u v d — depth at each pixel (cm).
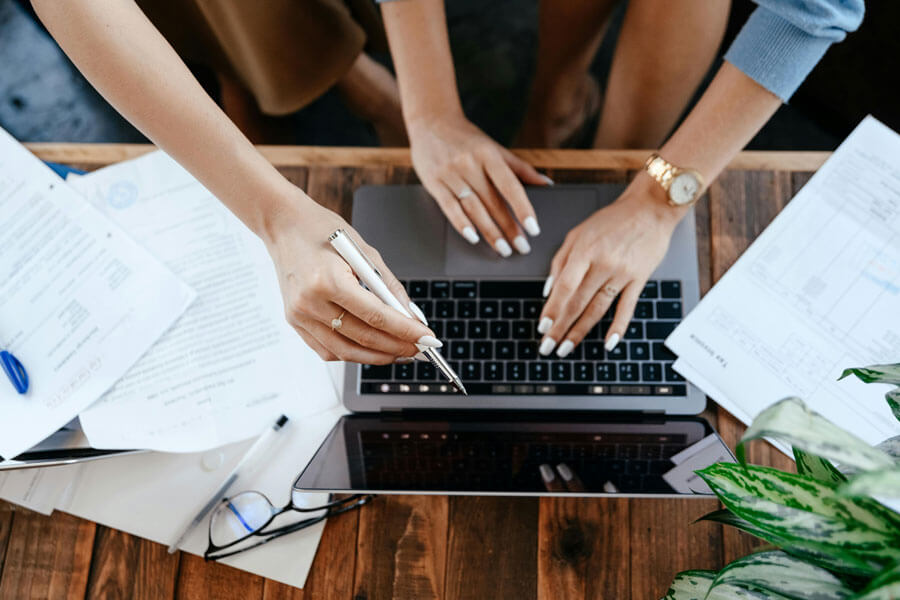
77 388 67
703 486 52
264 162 52
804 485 33
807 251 65
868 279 64
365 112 128
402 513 64
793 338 63
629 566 62
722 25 82
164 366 68
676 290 67
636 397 64
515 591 62
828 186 66
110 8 48
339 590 63
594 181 74
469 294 68
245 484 66
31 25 138
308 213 52
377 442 61
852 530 31
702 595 44
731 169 72
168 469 67
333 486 54
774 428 26
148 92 49
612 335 65
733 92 64
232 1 86
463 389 54
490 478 55
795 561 36
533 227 68
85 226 71
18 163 72
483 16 134
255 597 63
